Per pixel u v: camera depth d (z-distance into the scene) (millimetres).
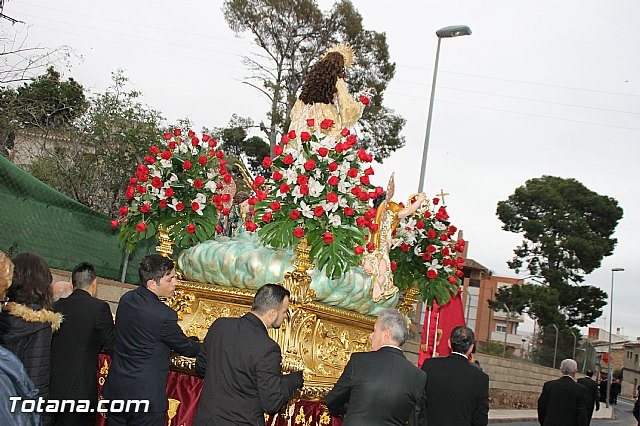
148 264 4715
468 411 5383
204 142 6379
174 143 6289
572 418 7887
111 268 9844
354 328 5809
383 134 24281
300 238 5113
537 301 39344
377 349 4324
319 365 5289
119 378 4559
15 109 15094
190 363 5262
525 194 47750
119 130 16656
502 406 24953
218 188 6238
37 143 16344
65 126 16422
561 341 31688
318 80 6461
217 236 6559
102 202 15836
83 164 15836
